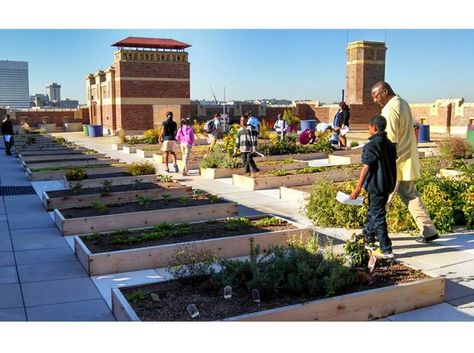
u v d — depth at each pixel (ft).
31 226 29.53
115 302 17.02
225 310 16.30
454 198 29.22
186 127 50.70
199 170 53.11
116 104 127.24
